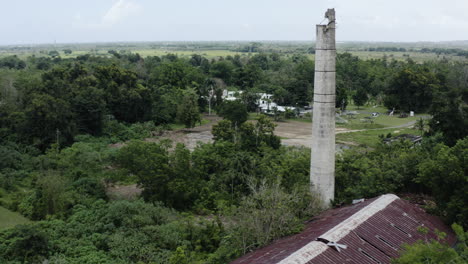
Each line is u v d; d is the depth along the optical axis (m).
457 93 78.69
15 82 87.00
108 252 36.47
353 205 37.16
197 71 157.25
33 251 35.06
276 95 132.12
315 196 39.75
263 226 34.00
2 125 75.12
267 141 69.56
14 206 48.38
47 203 45.91
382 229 30.50
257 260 27.48
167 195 50.09
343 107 132.75
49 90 83.00
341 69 174.12
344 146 83.81
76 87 89.19
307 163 50.53
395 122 114.75
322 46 38.12
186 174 52.12
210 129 101.81
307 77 161.88
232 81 168.25
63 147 73.25
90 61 162.88
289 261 24.58
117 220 41.59
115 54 189.00
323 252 26.12
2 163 59.94
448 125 61.25
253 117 119.44
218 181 53.72
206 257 35.56
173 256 32.06
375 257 26.91
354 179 46.38
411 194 42.59
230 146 65.62
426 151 50.38
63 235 39.31
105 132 87.19
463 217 32.38
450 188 34.62
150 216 41.75
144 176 49.59
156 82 136.25
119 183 59.28
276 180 44.72
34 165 61.91
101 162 59.84
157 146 55.38
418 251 21.22
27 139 71.81
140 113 101.25
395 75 136.75
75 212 44.94
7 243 36.97
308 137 93.62
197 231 39.91
